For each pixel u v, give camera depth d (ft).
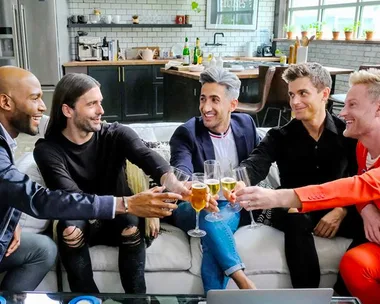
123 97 20.93
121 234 5.70
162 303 4.55
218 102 6.66
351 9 21.12
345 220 6.39
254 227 6.59
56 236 5.77
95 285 5.71
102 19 21.76
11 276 5.45
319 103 6.36
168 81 17.60
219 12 24.35
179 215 6.50
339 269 5.79
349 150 6.60
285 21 25.49
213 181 5.39
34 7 18.34
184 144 6.79
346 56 20.88
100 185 6.38
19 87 4.82
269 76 14.14
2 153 4.58
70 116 5.88
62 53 19.84
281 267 6.21
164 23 23.26
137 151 6.17
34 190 4.44
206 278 5.85
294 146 6.70
